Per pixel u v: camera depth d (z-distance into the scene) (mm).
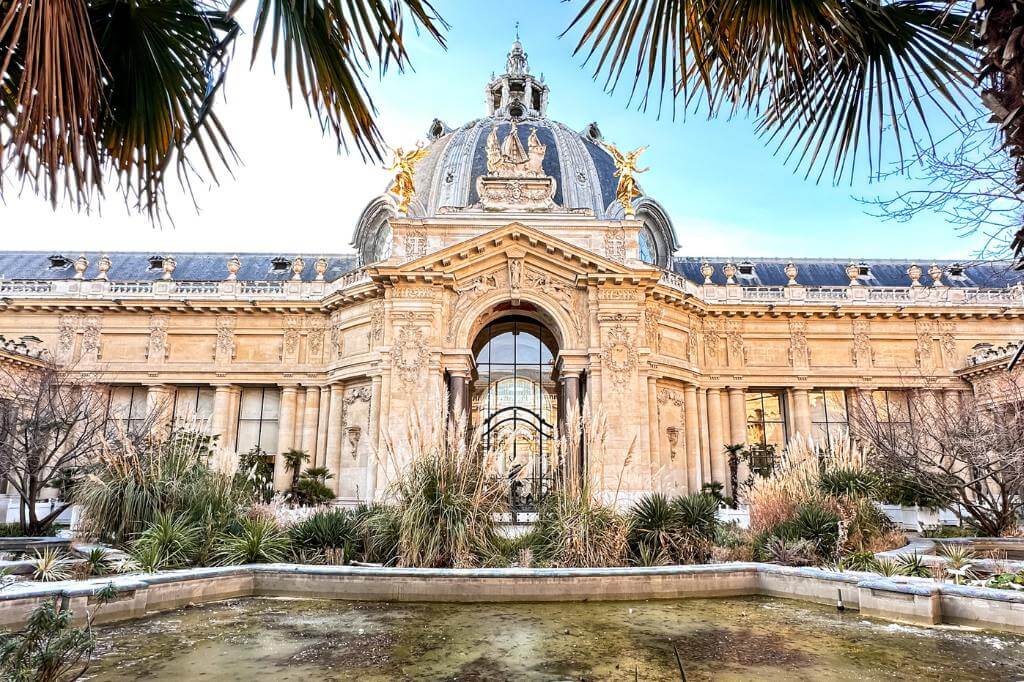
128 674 8039
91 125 4156
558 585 12930
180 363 41531
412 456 16734
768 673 8148
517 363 39219
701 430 40656
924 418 28656
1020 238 4570
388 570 13219
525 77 53281
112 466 17547
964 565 14344
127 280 43938
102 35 5242
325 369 40719
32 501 23844
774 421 42562
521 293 35125
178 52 5359
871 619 11336
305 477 33938
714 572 13648
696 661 8703
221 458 18906
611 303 34688
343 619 11312
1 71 3371
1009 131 3787
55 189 3770
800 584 13117
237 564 15023
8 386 30922
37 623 5574
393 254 35844
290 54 4410
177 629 10500
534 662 8656
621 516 16641
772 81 5129
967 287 45844
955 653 9047
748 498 20344
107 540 16469
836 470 19250
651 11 4875
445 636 10086
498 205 37281
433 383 33500
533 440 37469
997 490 32312
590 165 43250
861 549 16234
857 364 41875
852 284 43844
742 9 4684
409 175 37969
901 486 26094
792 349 42031
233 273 43562
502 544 16031
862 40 4980
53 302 41531
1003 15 3637
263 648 9336
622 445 32812
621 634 10234
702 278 48875
